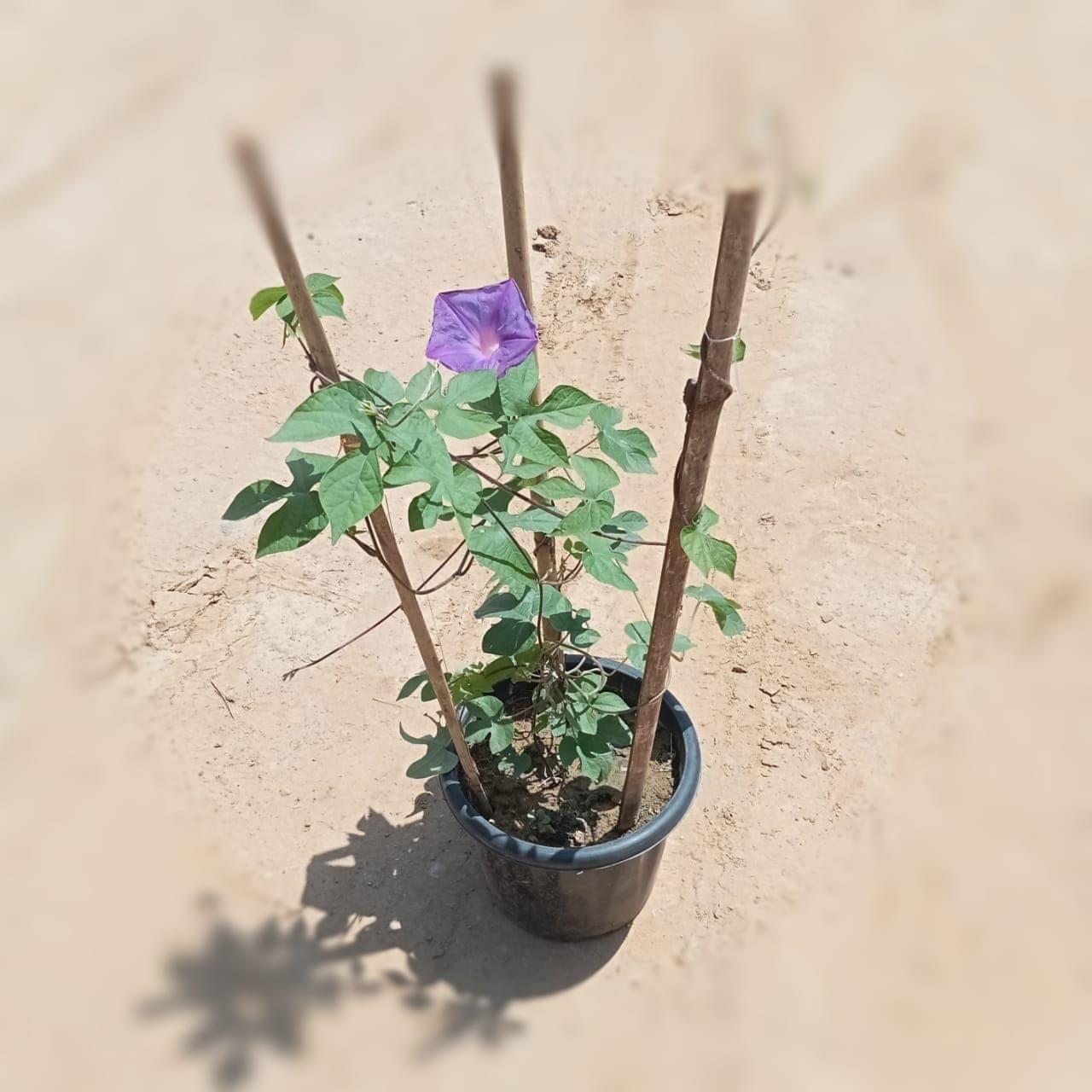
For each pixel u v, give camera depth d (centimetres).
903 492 324
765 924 229
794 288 389
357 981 221
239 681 280
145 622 294
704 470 145
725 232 120
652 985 220
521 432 148
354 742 266
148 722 273
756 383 357
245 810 254
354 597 300
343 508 122
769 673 278
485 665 192
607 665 214
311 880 240
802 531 313
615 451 161
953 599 296
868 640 286
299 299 122
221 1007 217
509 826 204
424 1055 209
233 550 311
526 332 151
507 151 153
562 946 227
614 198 413
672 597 164
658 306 377
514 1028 213
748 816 248
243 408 354
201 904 235
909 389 355
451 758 188
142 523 320
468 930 230
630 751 191
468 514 131
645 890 221
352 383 127
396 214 410
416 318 372
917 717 269
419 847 245
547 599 186
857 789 254
